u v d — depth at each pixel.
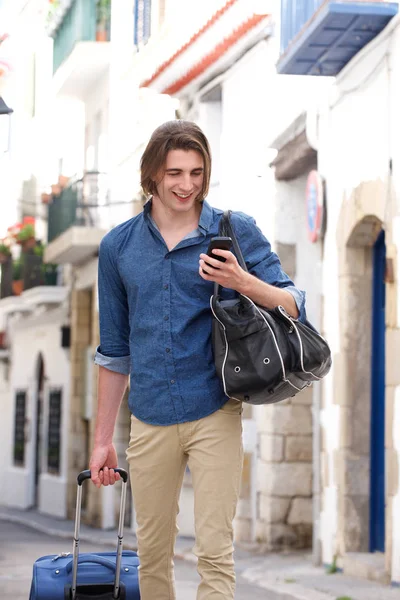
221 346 7.74
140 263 8.14
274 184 26.11
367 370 20.72
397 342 17.92
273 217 26.08
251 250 8.06
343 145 21.00
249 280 7.57
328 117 21.83
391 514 17.91
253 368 7.59
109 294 8.48
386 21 18.75
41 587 8.35
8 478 56.38
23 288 51.94
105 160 41.88
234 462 7.95
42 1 50.81
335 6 18.33
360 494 20.58
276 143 25.16
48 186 46.03
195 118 31.56
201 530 7.87
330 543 21.16
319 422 22.02
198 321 8.02
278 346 7.61
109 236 8.35
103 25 41.56
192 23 29.81
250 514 26.67
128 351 8.61
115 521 38.88
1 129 30.48
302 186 26.11
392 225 18.41
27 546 29.53
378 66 19.20
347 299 20.72
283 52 20.98
